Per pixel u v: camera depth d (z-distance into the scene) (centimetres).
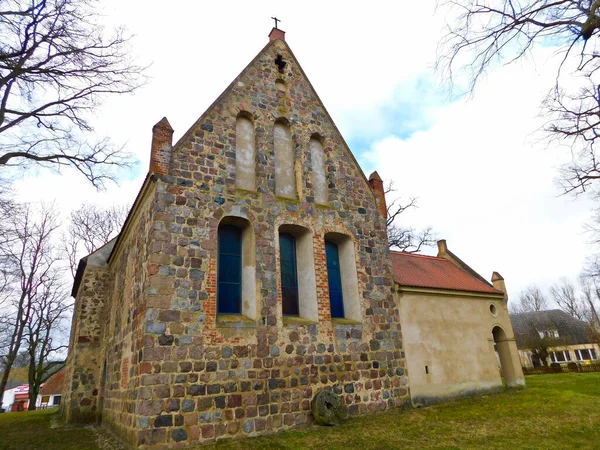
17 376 6562
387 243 1534
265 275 1159
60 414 1909
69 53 1079
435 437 948
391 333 1404
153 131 1113
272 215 1255
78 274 1958
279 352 1107
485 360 1698
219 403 965
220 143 1224
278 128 1440
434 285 1641
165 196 1066
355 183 1538
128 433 939
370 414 1229
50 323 3052
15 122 1087
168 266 1009
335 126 1579
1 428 1498
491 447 852
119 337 1276
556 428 1009
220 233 1195
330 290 1380
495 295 1894
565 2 722
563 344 5212
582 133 931
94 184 1256
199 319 1006
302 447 874
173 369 931
